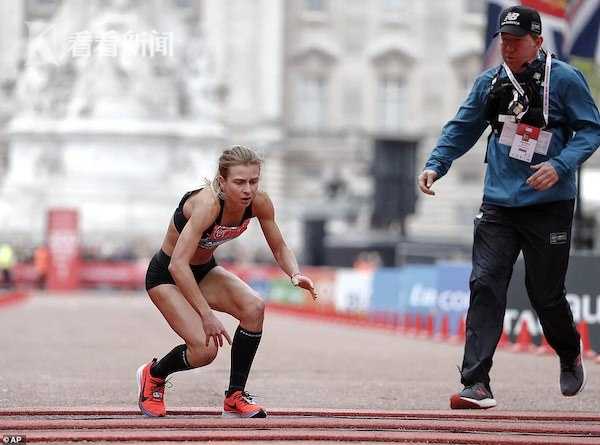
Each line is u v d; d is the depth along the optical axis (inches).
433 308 3358.8
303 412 1273.4
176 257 1186.0
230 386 1239.5
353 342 2945.4
